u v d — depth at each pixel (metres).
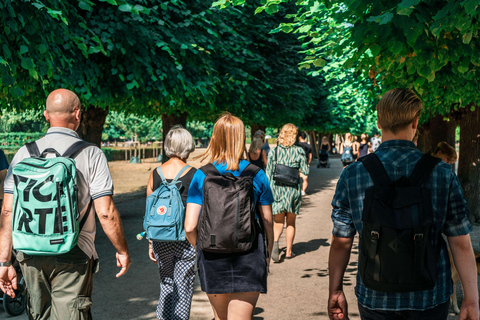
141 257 6.79
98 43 6.86
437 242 1.82
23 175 2.30
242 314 2.58
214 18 9.91
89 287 2.52
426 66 4.52
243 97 11.07
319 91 20.73
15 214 2.30
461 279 1.84
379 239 1.74
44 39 5.51
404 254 1.70
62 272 2.39
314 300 4.75
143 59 7.84
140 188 17.61
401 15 3.87
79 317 2.41
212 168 2.71
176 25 8.59
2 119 33.94
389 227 1.72
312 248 7.23
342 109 23.41
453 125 11.31
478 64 4.61
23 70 5.81
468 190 9.41
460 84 5.69
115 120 41.34
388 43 4.14
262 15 12.84
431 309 1.77
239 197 2.53
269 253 2.80
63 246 2.29
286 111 14.16
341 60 8.64
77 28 6.87
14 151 29.22
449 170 1.83
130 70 7.73
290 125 6.33
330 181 20.52
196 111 11.86
